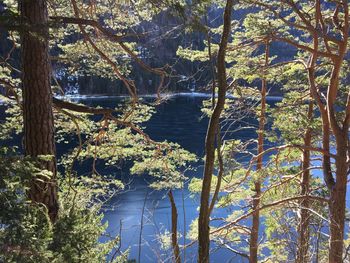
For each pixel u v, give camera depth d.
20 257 3.06
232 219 12.62
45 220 4.21
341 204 9.62
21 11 5.38
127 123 8.02
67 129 8.63
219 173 3.90
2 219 3.06
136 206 16.38
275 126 11.60
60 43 9.52
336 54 10.50
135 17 8.10
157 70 7.55
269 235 9.86
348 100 9.95
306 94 11.63
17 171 3.41
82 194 7.42
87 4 8.70
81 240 4.40
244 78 11.21
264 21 10.33
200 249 3.82
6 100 8.12
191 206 16.84
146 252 12.28
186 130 31.00
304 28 9.73
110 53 8.75
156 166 9.49
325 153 10.11
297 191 12.21
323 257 9.70
